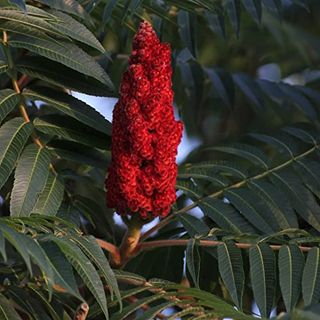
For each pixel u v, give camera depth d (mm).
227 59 6539
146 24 3775
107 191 3842
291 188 4191
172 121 3746
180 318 3580
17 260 4352
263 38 6504
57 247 3184
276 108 5777
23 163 3643
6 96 3848
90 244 3340
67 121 3914
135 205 3791
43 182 3633
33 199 3582
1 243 2902
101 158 3988
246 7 4426
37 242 3080
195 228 3975
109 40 5332
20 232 3244
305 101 5242
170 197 3812
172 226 4789
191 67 5176
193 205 4082
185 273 4242
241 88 5250
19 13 3730
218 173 4223
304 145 4379
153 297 3484
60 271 3111
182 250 4418
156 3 4512
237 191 4129
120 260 3945
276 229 4008
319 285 3541
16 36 3818
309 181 4238
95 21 4461
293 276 3594
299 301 3898
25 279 3729
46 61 3959
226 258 3641
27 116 3855
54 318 3598
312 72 7043
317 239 3693
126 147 3754
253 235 3738
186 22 4500
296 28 6461
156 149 3734
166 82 3744
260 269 3609
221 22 4418
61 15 3791
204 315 3363
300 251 3660
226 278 3598
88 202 4219
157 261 4422
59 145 3943
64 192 4066
